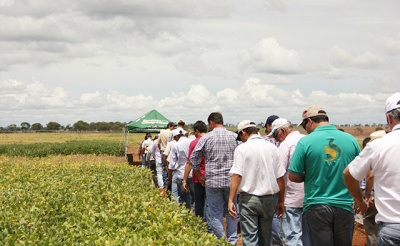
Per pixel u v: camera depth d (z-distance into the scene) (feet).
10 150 125.29
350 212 15.52
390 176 11.92
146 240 14.47
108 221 16.74
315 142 15.83
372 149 12.34
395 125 12.55
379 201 12.16
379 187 12.24
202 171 25.84
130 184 28.78
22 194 23.93
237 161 18.83
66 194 23.26
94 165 43.09
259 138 19.33
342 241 15.67
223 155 22.80
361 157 12.71
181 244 13.96
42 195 23.79
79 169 40.04
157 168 46.73
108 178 31.17
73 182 29.78
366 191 19.57
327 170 15.57
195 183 27.40
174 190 33.78
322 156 15.64
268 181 18.60
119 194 22.79
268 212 18.79
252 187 18.58
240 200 19.04
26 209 19.45
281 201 19.52
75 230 16.16
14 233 15.80
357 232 29.01
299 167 16.15
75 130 480.64
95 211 19.45
